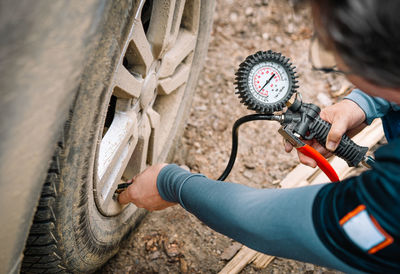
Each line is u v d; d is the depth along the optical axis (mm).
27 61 585
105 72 865
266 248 750
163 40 1278
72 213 990
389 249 579
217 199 843
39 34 585
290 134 1145
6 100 586
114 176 1258
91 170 1007
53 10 590
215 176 1847
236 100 2125
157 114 1499
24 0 559
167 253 1565
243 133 2000
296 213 675
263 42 2377
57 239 987
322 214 631
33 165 681
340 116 1174
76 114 814
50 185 858
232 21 2436
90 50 709
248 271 1509
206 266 1546
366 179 587
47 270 1090
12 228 712
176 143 1785
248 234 759
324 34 548
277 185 1832
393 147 562
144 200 1145
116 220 1374
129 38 1016
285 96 1158
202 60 1729
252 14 2469
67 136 817
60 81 651
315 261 689
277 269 1525
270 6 2506
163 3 1207
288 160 1916
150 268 1529
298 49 2363
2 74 568
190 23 1506
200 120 2025
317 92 2176
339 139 1150
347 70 576
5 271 766
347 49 525
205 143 1952
